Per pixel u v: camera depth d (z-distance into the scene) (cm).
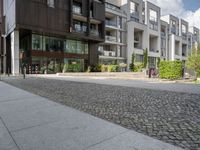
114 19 4809
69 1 3375
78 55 3806
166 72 1931
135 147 319
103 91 950
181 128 403
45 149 320
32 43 3134
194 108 565
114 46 4819
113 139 355
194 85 1228
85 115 519
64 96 825
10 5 3147
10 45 3431
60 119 486
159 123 439
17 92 971
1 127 432
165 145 324
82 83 1398
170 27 6888
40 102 705
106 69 3791
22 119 491
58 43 3497
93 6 3734
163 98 726
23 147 329
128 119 475
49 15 3117
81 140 354
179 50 7188
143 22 5650
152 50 6147
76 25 3600
